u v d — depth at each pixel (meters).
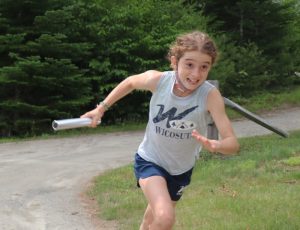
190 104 3.58
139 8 16.23
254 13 22.06
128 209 6.12
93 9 15.70
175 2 18.55
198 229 5.12
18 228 5.70
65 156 10.58
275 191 6.48
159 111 3.66
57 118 15.07
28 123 14.54
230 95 20.72
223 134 3.48
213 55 3.48
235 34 22.52
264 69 22.33
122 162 9.65
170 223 3.33
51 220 5.96
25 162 9.91
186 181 3.88
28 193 7.29
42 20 14.38
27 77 14.19
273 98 21.28
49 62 14.27
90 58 15.84
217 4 22.41
